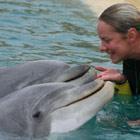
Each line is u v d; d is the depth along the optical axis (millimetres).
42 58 10969
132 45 8211
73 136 7223
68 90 7320
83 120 7234
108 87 7449
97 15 16078
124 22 8055
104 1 18266
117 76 8656
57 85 7477
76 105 7195
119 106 8555
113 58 8359
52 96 7309
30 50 11547
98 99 7266
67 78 7887
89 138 7281
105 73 8602
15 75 8039
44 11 15805
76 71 7844
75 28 13984
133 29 8102
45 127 7188
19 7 15859
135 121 8016
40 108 7250
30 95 7402
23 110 7277
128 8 8117
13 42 12062
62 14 15672
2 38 12328
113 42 8180
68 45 12203
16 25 13664
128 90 8961
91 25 14500
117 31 8102
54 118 7191
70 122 7191
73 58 11156
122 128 7734
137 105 8688
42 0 17391
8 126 7238
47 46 11984
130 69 8875
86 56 11367
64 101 7223
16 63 10461
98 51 11820
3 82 7918
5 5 15945
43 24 14102
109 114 8211
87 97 7234
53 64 8219
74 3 17562
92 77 7633
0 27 13297
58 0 17719
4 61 10562
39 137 7160
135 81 8938
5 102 7445
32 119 7219
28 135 7172
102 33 8219
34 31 13227
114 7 8148
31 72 8094
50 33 13203
